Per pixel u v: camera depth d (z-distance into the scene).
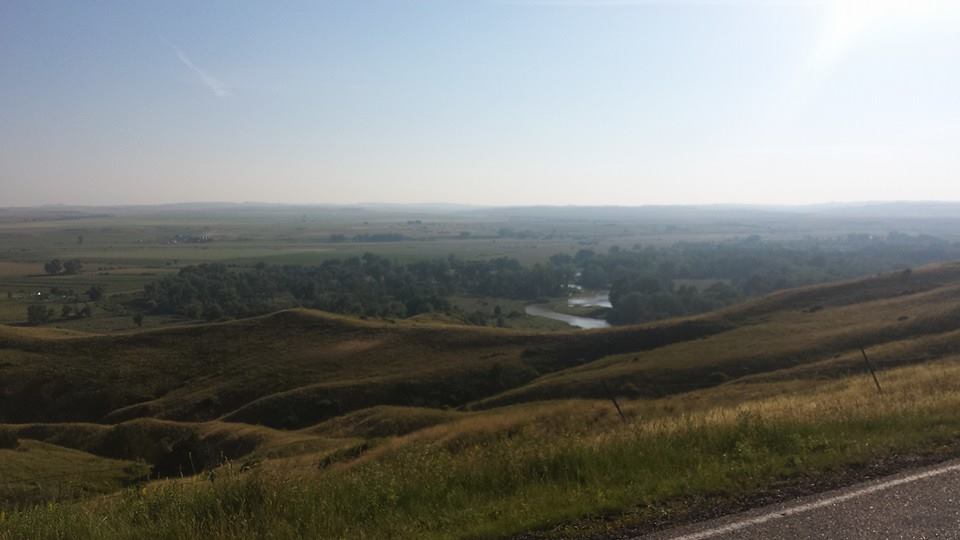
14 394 64.62
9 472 28.19
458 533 5.83
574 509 6.16
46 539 6.43
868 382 23.25
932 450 7.69
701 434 9.00
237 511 6.84
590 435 10.84
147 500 7.54
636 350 65.62
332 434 42.41
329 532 6.16
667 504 6.27
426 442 18.64
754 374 48.81
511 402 50.72
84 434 45.62
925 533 5.43
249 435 38.22
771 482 6.80
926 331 50.59
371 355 70.44
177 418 59.81
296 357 70.75
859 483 6.68
